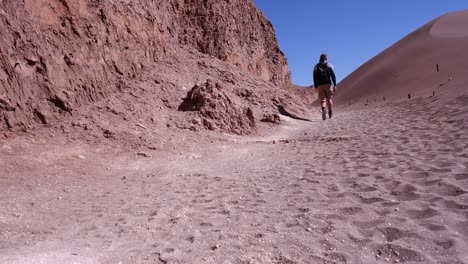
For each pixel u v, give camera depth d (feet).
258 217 11.17
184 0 61.77
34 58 24.56
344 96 122.42
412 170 14.56
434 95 48.57
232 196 14.06
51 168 18.66
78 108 27.17
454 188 11.67
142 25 41.16
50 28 27.20
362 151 20.34
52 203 13.98
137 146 24.48
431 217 9.71
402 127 27.81
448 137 20.33
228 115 33.83
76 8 30.27
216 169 20.30
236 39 70.44
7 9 23.68
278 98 54.13
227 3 70.08
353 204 11.54
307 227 9.89
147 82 37.04
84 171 19.12
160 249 8.92
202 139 28.53
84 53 29.73
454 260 7.42
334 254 8.16
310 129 38.47
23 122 22.48
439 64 96.32
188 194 15.01
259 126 39.19
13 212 12.26
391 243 8.49
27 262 7.43
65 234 10.58
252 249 8.64
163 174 19.42
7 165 17.71
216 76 49.90
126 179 18.53
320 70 47.14
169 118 31.71
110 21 34.42
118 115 28.53
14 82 22.57
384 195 12.12
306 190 13.78
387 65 119.14
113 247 9.27
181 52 52.85
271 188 14.74
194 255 8.41
